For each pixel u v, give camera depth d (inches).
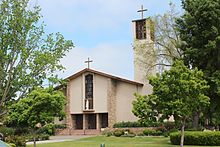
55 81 898.1
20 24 893.2
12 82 882.8
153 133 1365.7
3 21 885.2
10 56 882.8
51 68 907.4
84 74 1710.1
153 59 1401.3
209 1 1013.2
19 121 714.2
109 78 1653.5
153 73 1427.2
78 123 1708.9
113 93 1656.0
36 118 686.5
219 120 1101.1
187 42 1058.7
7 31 887.7
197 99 673.0
